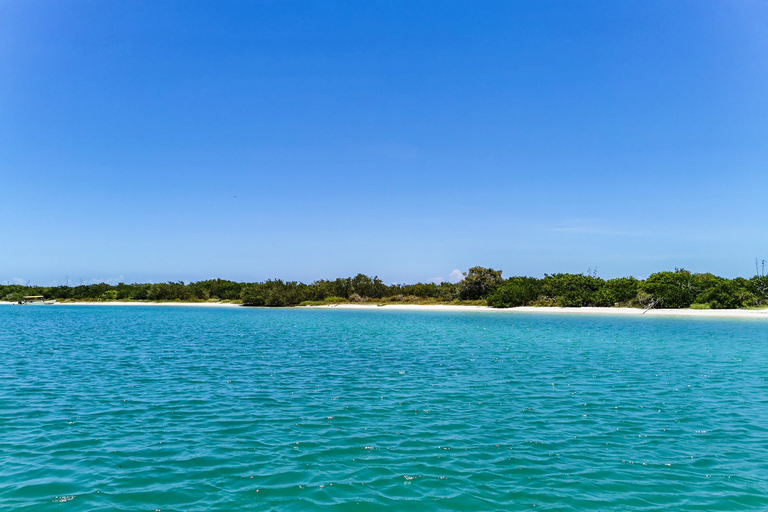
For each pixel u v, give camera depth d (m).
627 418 15.90
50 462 11.76
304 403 17.86
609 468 11.57
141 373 24.09
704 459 12.21
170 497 9.85
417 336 43.53
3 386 20.75
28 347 34.81
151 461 11.85
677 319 64.81
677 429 14.71
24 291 156.38
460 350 33.34
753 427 14.92
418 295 117.50
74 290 148.75
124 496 9.88
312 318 71.50
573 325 56.12
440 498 9.88
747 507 9.60
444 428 14.72
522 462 11.91
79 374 23.73
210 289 137.12
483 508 9.45
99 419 15.60
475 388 20.58
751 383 21.69
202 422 15.30
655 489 10.40
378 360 28.59
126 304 131.12
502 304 92.00
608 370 25.11
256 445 13.09
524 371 24.83
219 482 10.60
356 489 10.29
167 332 47.50
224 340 39.91
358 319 68.88
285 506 9.47
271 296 113.75
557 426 14.98
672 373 24.23
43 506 9.41
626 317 69.44
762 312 71.12
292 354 31.27
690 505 9.66
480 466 11.63
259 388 20.53
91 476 10.90
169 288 138.25
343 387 20.77
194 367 25.98
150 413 16.38
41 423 15.12
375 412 16.58
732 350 33.22
